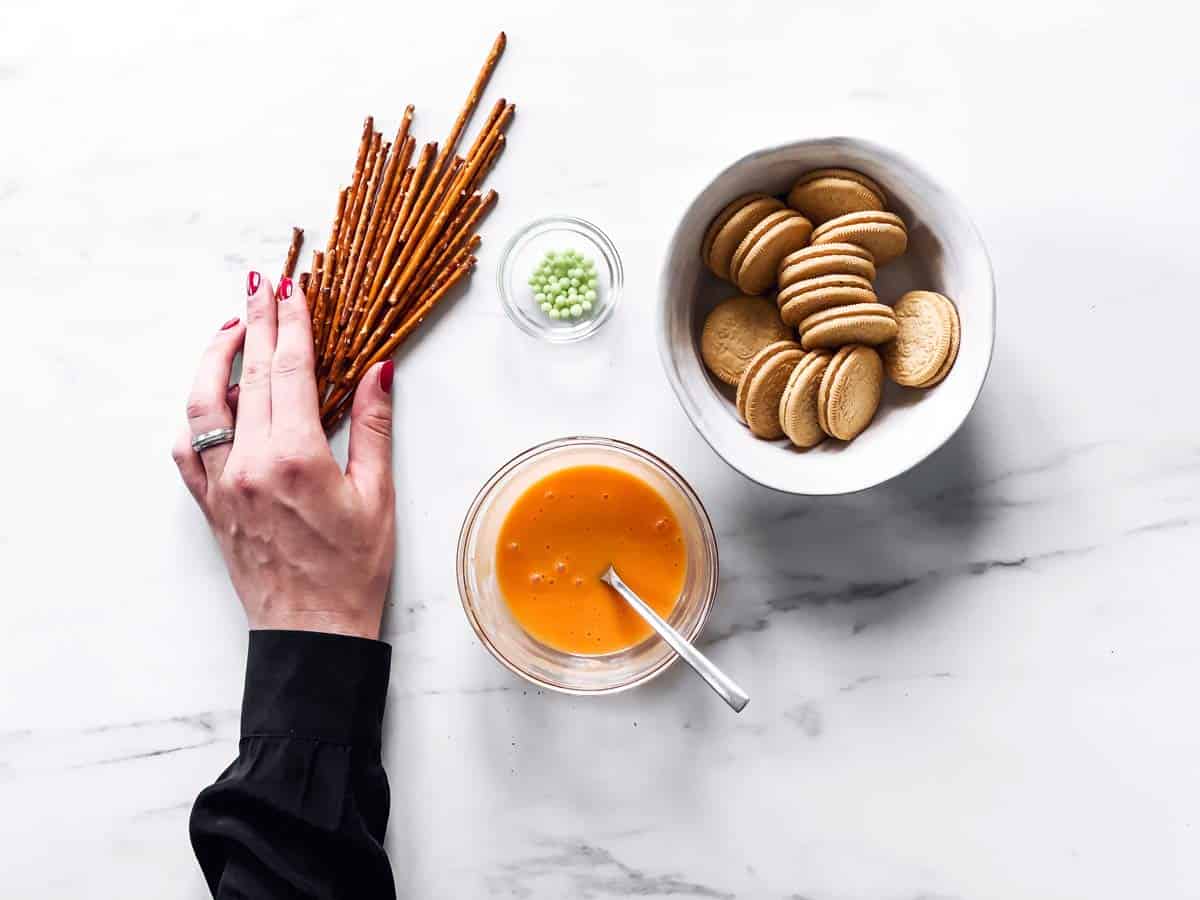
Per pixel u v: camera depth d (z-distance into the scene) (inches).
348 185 47.6
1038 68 46.8
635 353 46.9
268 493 43.9
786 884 45.7
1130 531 46.0
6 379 48.0
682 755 46.1
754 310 43.6
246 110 47.8
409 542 46.7
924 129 47.0
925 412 41.9
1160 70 46.6
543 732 46.3
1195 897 45.1
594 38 47.4
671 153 47.2
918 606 46.2
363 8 47.5
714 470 46.7
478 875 45.9
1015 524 46.2
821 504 46.5
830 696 46.1
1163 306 46.3
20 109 48.4
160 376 47.9
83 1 48.1
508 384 47.0
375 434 45.8
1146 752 45.5
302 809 41.5
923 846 45.7
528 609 45.2
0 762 47.2
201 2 47.9
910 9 46.9
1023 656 46.0
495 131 46.9
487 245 47.4
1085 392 46.4
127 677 47.3
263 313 46.3
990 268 40.3
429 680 46.4
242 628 47.3
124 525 47.6
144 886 46.7
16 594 47.5
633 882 45.8
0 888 46.7
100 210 48.1
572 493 45.2
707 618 45.6
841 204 42.1
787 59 47.1
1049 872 45.5
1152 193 46.5
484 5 47.4
